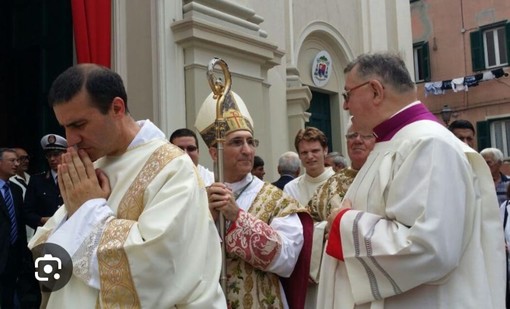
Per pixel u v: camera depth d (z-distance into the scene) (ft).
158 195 5.41
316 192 11.12
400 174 6.26
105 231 5.25
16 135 21.85
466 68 62.80
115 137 5.64
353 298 6.63
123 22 19.20
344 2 32.45
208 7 19.89
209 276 5.61
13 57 22.02
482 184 6.73
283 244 8.02
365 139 10.27
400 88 6.86
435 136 6.33
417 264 5.95
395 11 34.45
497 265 6.52
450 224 6.01
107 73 5.52
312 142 13.99
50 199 16.24
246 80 20.63
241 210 8.06
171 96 18.57
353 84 6.97
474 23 62.54
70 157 5.58
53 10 21.09
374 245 6.18
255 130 20.77
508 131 59.93
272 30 25.27
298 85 27.25
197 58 18.94
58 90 5.37
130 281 5.04
